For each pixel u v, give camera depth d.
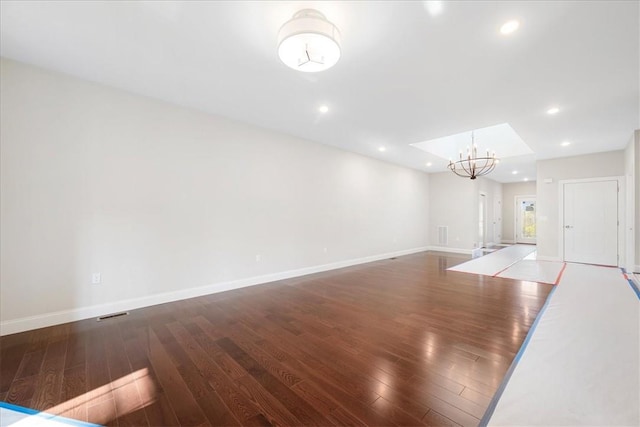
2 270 2.59
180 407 1.64
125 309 3.25
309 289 4.19
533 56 2.52
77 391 1.78
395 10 1.96
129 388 1.82
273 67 2.75
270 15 2.03
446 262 6.50
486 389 1.78
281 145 4.85
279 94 3.35
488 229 9.88
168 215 3.59
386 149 6.06
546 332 2.61
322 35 1.87
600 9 1.94
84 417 1.56
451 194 8.52
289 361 2.14
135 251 3.33
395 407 1.62
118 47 2.44
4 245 2.60
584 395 1.71
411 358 2.16
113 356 2.22
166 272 3.57
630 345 2.35
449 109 3.76
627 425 1.46
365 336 2.56
